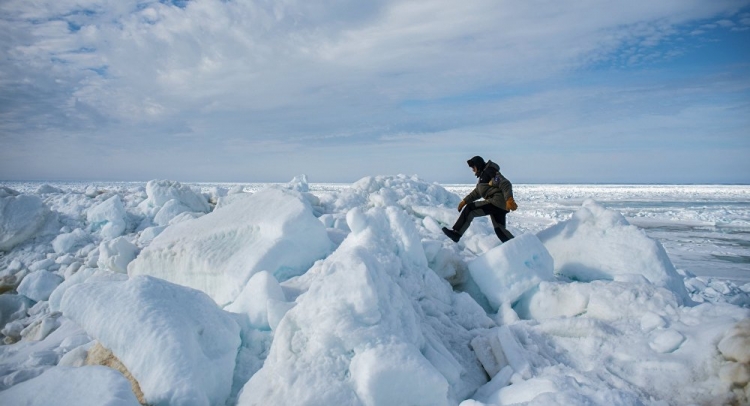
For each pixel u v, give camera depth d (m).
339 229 6.26
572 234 5.43
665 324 3.39
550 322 3.66
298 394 2.45
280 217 4.79
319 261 4.34
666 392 2.81
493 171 5.84
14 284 6.60
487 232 7.04
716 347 2.90
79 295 2.90
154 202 9.33
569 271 5.23
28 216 7.61
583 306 4.07
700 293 6.58
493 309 4.60
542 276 4.59
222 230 5.02
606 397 2.50
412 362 2.53
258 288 3.46
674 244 12.70
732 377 2.66
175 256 4.92
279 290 3.56
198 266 4.72
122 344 2.65
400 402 2.49
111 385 2.18
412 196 9.04
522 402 2.48
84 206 8.96
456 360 3.28
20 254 7.33
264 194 5.70
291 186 13.08
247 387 2.69
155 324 2.68
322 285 2.90
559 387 2.68
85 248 7.31
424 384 2.51
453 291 4.61
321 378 2.52
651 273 4.82
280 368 2.60
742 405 2.57
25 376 3.17
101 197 9.66
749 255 10.85
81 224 8.36
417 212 8.45
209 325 2.95
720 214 22.20
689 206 30.20
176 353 2.56
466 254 5.78
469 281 4.89
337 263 3.04
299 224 4.81
